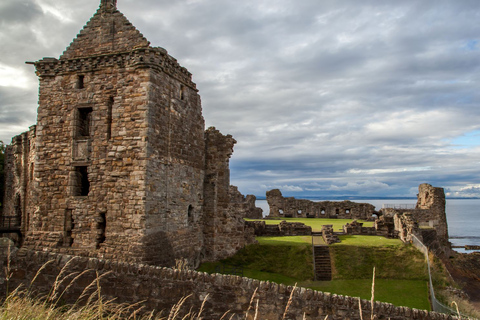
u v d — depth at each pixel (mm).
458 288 24766
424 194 49344
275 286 10734
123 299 10938
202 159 26562
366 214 47719
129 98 21109
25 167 33469
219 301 10758
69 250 21109
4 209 38375
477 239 81375
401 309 10852
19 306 8922
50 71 22984
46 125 22766
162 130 21844
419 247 25750
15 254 11258
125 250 19953
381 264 24875
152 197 20625
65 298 10891
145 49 20938
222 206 26719
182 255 23156
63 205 21812
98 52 22469
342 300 10688
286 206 50156
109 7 22859
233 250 26438
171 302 10836
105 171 21109
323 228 30906
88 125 23594
